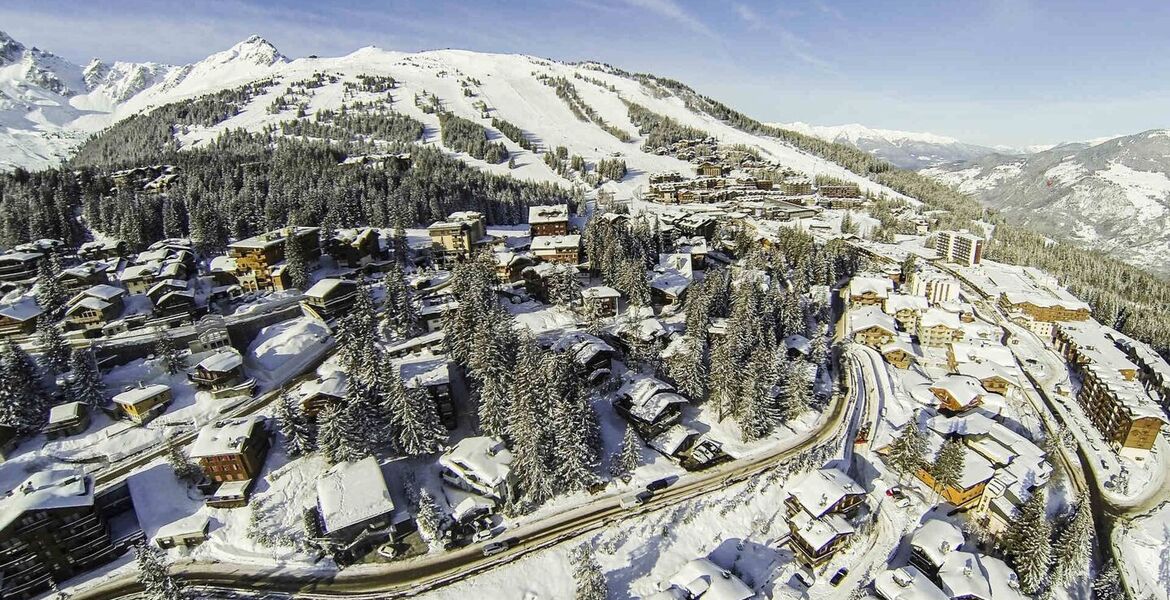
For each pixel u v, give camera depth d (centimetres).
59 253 12125
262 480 6888
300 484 6850
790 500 6719
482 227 15162
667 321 10756
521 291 11975
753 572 6197
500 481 6631
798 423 8488
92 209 14788
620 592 5853
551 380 7119
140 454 7331
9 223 13125
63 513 5716
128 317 9662
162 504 6638
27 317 9350
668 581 5953
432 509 6362
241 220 14200
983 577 5784
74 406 7594
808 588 6047
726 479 7319
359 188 17375
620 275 11606
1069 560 5934
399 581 5831
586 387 8494
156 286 10200
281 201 15138
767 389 8169
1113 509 7306
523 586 5812
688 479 7344
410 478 6988
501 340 8112
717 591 5425
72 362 7819
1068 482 7738
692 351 8575
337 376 7925
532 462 6569
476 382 7956
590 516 6675
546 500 6862
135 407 7644
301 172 18250
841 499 6425
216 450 6594
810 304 12088
